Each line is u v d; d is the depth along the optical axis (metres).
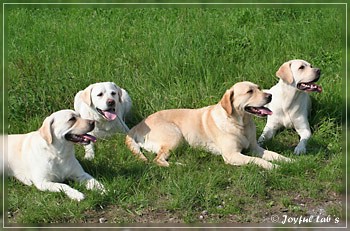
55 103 11.98
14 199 9.23
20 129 11.37
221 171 9.88
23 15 17.02
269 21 15.80
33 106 11.82
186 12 16.34
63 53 13.87
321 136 11.20
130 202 9.03
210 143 10.84
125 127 11.46
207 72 12.56
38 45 14.47
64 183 9.67
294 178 9.66
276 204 8.99
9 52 13.98
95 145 10.84
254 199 9.12
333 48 14.09
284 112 11.29
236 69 12.91
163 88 12.49
